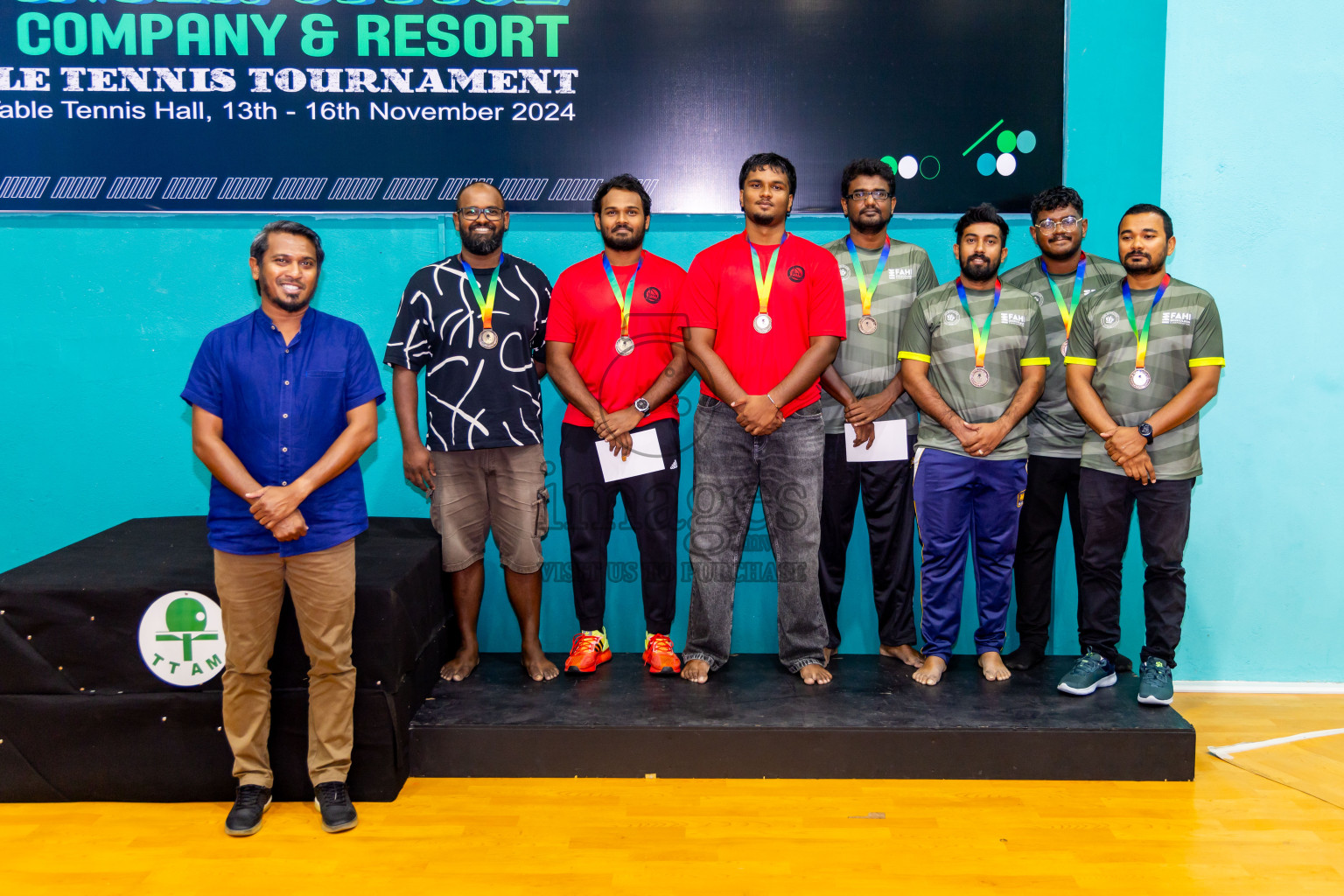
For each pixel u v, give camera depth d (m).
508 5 2.89
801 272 2.57
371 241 2.97
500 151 2.93
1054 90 2.93
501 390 2.58
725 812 2.22
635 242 2.61
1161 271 2.58
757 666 2.88
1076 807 2.25
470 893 1.90
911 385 2.67
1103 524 2.63
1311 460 2.99
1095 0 2.92
